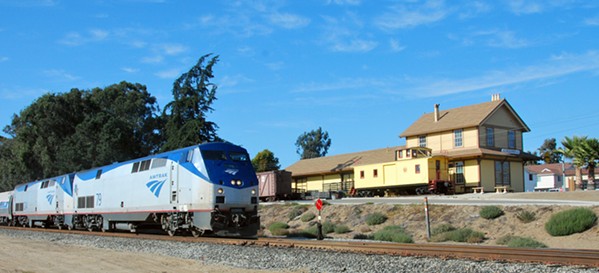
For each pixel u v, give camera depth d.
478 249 15.48
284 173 55.09
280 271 14.27
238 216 22.09
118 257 18.28
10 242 25.36
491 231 27.55
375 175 51.28
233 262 16.08
